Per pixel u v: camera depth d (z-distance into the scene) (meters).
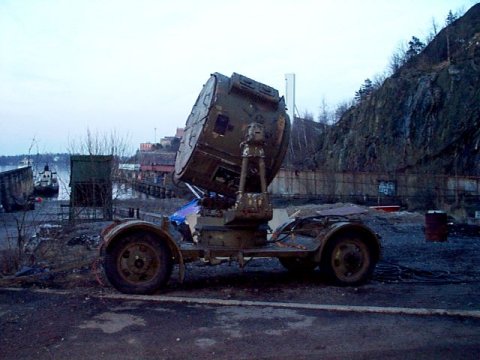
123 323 6.38
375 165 50.84
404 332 6.01
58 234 15.37
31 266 10.40
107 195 20.78
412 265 10.95
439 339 5.75
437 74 50.88
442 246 13.98
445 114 47.09
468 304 7.38
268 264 11.36
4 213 26.78
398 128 52.06
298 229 9.57
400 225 19.89
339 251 8.87
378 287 8.69
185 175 9.14
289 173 47.06
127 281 7.93
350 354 5.30
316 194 42.12
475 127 43.72
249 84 8.92
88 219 20.06
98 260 10.16
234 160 8.80
